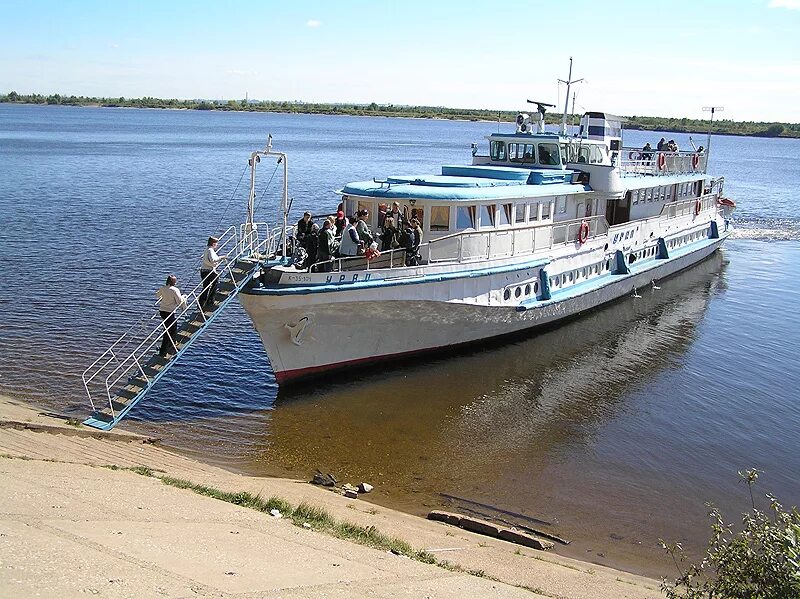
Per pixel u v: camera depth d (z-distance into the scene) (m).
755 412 25.66
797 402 26.67
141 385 21.88
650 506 18.98
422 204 26.91
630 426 24.02
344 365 26.19
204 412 23.17
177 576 10.11
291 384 25.23
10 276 37.81
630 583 14.79
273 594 10.06
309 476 19.44
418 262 26.41
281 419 22.97
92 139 160.50
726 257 54.62
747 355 31.84
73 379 24.66
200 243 48.38
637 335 34.00
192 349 28.89
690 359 30.98
